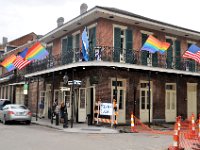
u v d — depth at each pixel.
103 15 20.36
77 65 19.55
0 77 42.34
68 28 23.61
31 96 30.83
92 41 21.34
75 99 22.30
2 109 22.75
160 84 23.55
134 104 21.69
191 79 25.75
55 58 23.64
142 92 22.50
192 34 25.06
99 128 18.31
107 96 20.41
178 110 24.53
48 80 27.12
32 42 33.31
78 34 23.39
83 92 21.64
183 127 19.91
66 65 20.73
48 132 16.33
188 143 13.31
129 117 21.36
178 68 23.77
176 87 24.52
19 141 12.62
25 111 21.56
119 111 20.98
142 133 17.14
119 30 21.67
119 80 21.22
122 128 18.80
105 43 20.83
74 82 19.45
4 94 41.28
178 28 23.84
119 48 21.08
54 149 10.75
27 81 30.69
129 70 20.92
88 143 12.38
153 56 22.66
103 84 20.23
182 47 25.58
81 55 20.58
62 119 21.53
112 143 12.60
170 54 24.16
